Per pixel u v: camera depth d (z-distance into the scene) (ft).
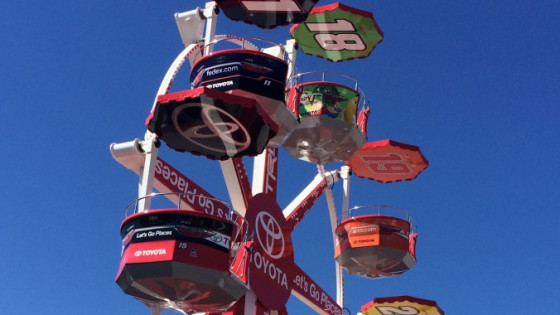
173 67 55.77
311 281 68.13
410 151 72.08
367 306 71.87
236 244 53.06
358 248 68.18
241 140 52.85
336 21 64.75
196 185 59.82
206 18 60.29
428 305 70.79
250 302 59.72
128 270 49.65
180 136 52.90
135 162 54.80
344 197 74.49
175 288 50.31
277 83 52.90
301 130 61.98
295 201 69.82
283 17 56.39
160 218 49.83
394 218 68.54
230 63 52.39
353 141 62.85
